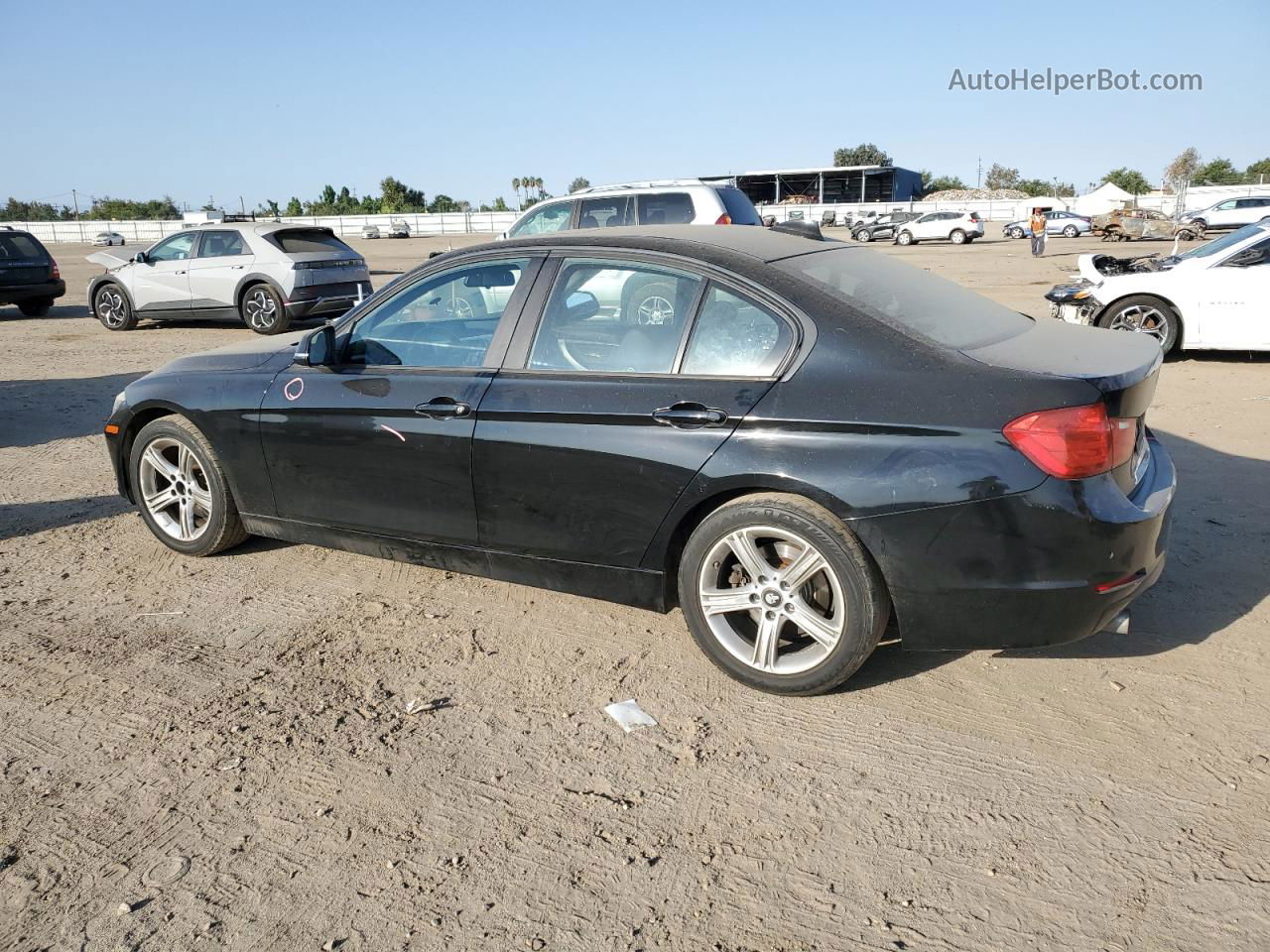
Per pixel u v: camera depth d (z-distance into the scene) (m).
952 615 2.97
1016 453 2.83
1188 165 75.38
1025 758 2.92
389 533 4.02
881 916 2.30
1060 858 2.48
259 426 4.23
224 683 3.50
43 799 2.83
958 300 3.63
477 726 3.19
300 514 4.29
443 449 3.71
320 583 4.41
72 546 4.96
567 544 3.57
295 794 2.84
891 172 69.69
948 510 2.87
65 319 16.27
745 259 3.37
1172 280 9.33
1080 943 2.20
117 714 3.30
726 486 3.15
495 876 2.49
